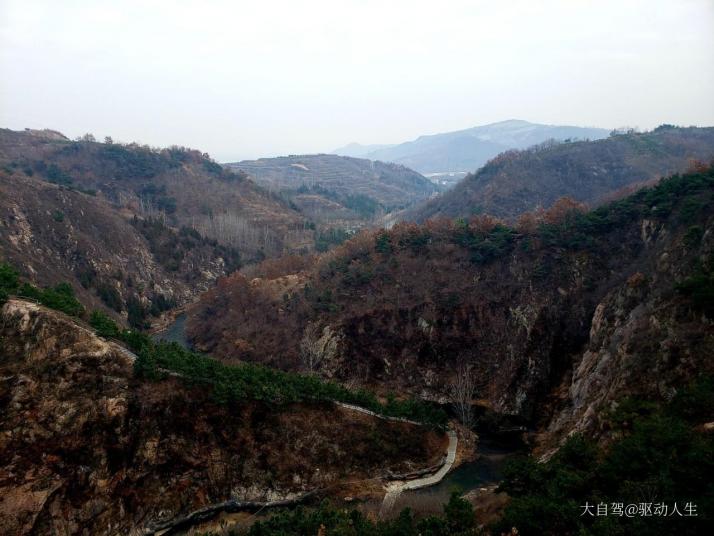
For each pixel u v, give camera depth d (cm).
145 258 12000
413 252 7912
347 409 5069
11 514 3469
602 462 2744
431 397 6625
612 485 2483
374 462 4722
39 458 3766
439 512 3700
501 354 6506
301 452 4578
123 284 10600
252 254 14288
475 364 6650
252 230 15412
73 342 4416
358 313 7381
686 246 4859
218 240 14575
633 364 4009
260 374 4872
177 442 4294
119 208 14525
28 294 4922
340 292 7781
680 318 3925
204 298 9594
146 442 4166
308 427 4734
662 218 6028
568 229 6962
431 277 7456
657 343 3938
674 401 3077
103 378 4303
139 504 3962
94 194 14738
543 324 6325
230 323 8538
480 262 7362
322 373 7131
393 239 8275
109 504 3844
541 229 7088
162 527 3984
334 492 4359
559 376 6053
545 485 2748
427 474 4747
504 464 4972
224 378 4594
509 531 2469
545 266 6738
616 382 4066
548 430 5375
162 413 4331
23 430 3841
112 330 4897
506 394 6106
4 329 4384
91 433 4006
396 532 2717
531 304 6531
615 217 6650
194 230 13988
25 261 8338
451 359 6812
